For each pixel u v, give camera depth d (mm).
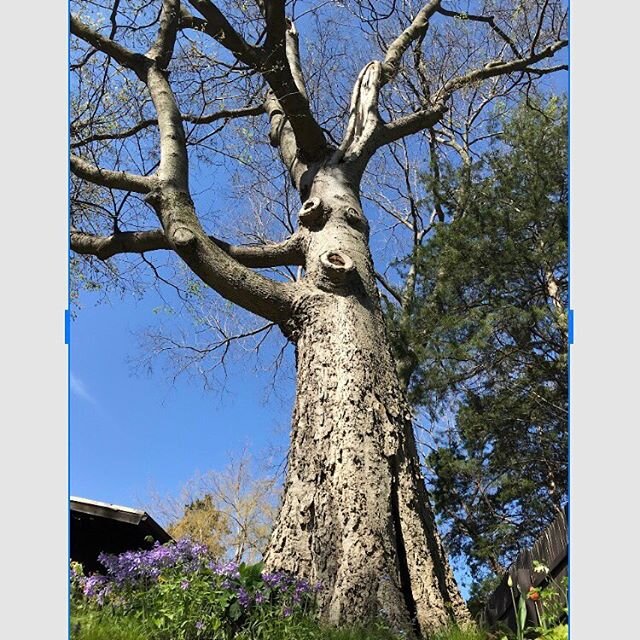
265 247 7332
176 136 7332
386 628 4617
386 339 6469
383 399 5941
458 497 12719
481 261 12375
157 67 8039
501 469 12320
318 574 5145
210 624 4367
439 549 5586
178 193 6820
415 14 12398
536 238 12312
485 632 4562
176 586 4492
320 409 5867
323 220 7168
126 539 9109
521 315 11398
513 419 11938
